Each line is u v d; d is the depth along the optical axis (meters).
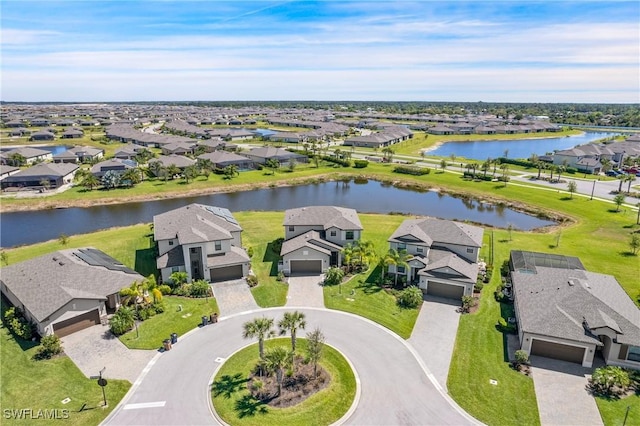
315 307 45.91
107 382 33.59
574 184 97.50
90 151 139.75
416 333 40.97
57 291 41.22
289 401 31.58
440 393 32.59
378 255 61.00
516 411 30.86
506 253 62.34
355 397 32.03
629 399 32.25
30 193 98.44
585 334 36.31
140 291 45.03
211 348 38.31
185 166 118.56
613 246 65.75
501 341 39.94
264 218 79.19
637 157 138.38
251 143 181.38
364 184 118.06
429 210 91.69
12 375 34.50
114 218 83.94
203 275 51.91
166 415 30.23
